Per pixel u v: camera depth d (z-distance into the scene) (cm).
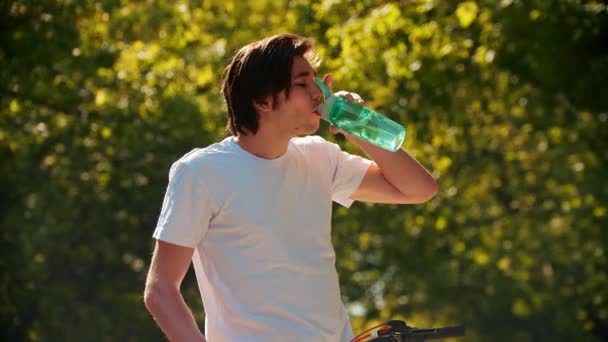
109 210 5162
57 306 5266
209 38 3666
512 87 3669
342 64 3281
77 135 3750
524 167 4894
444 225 4522
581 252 5047
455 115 3603
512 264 5075
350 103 856
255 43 848
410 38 3312
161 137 3953
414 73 3253
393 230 5212
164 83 3547
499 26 3300
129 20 3538
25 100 3522
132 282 5494
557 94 3584
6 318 4959
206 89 3903
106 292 5444
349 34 3275
